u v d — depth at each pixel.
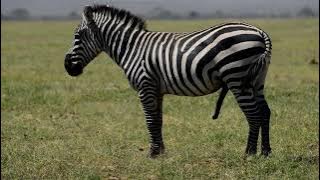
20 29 92.81
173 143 17.47
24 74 34.41
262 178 13.30
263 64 13.54
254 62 13.49
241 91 13.64
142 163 14.99
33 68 38.00
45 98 26.02
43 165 15.15
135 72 14.91
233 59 13.40
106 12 15.57
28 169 14.77
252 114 13.87
